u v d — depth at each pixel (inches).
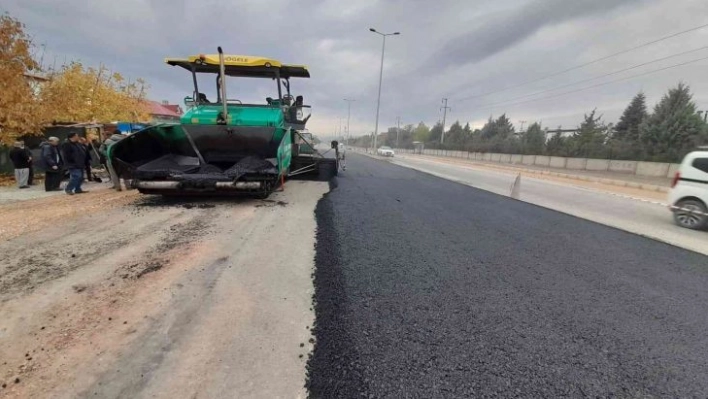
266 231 185.8
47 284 114.6
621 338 101.3
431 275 140.5
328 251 159.8
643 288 139.9
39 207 229.0
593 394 77.5
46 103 447.5
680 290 139.5
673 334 105.0
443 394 75.3
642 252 191.6
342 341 91.8
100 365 77.5
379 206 276.2
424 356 88.0
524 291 130.5
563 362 88.6
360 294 119.8
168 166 255.9
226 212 223.8
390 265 148.7
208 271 130.4
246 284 121.5
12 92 388.8
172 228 183.6
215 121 287.6
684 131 927.7
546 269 155.9
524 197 396.8
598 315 114.8
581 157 1144.2
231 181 239.5
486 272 147.6
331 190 342.6
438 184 469.7
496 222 245.9
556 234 221.5
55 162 318.7
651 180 706.8
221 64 251.4
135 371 76.1
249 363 80.9
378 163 904.9
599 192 496.4
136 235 169.9
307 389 74.0
